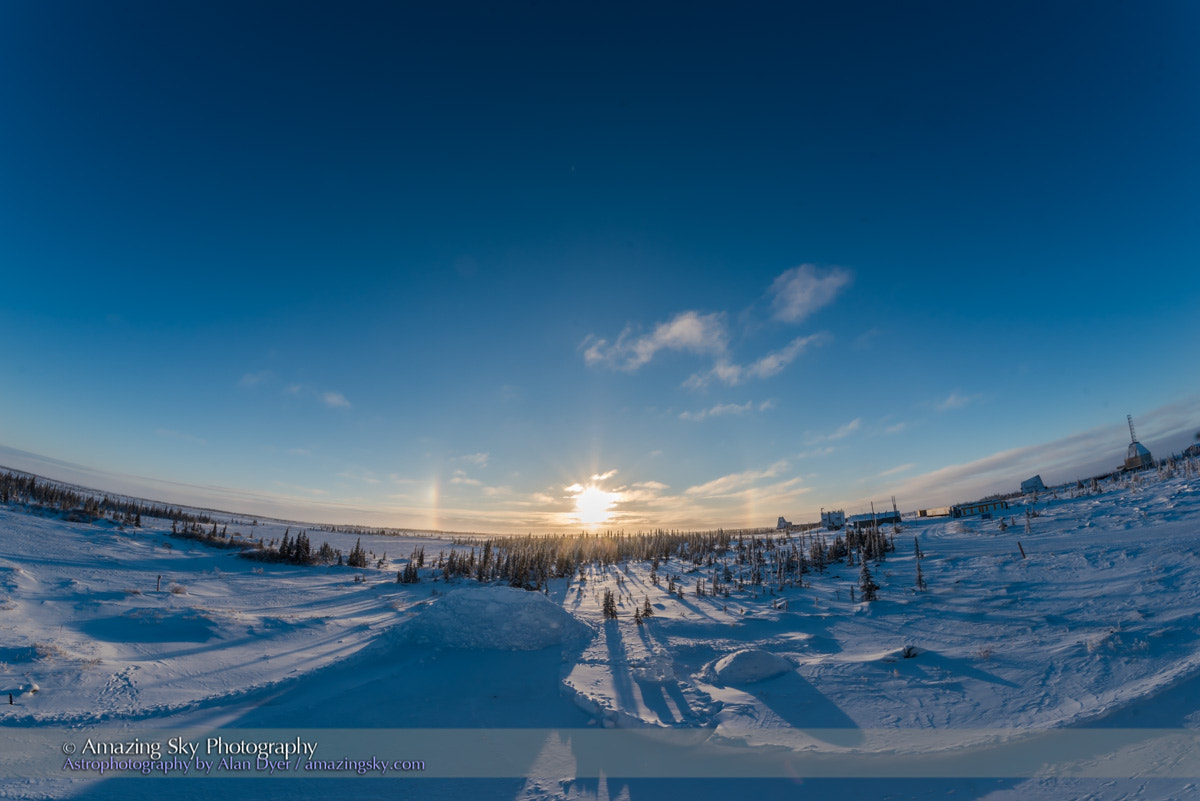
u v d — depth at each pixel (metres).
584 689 26.56
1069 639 29.36
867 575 53.50
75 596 50.22
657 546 143.62
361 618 55.00
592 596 76.56
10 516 91.62
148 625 41.91
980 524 89.31
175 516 166.50
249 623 44.56
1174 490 74.94
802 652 35.12
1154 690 20.41
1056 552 55.62
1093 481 101.31
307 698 27.28
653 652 34.44
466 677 29.81
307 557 108.81
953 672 26.14
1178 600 33.41
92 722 22.03
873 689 24.69
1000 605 41.16
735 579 82.31
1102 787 15.12
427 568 127.12
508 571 103.75
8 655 29.27
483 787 17.69
